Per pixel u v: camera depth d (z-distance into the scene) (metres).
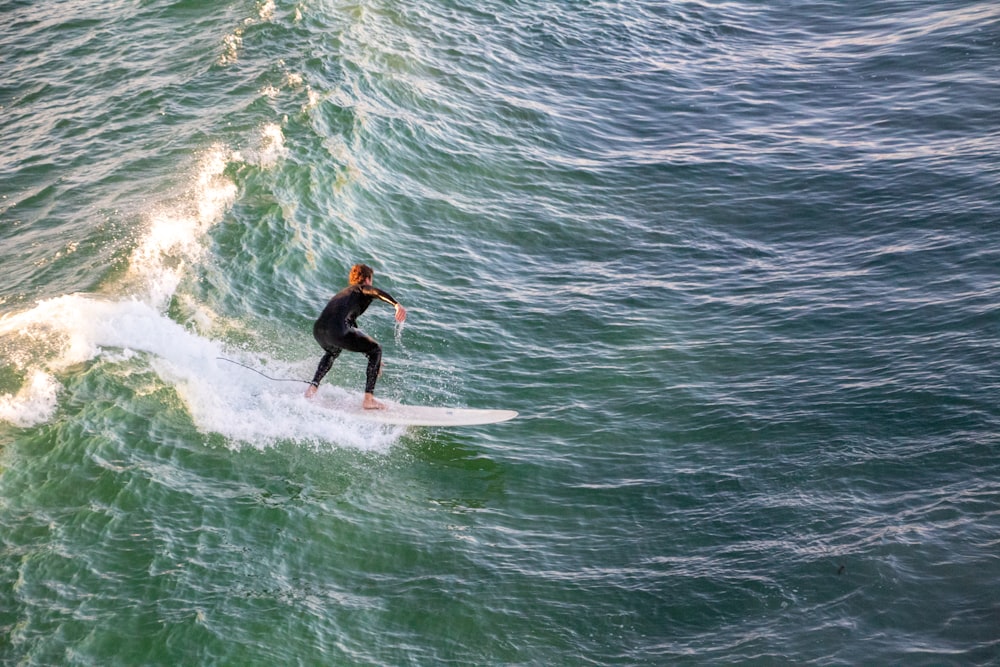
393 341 44.75
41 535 31.39
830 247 54.12
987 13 89.25
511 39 81.75
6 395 36.94
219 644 28.09
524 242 54.81
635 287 50.72
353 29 74.00
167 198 52.12
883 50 84.50
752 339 45.47
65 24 77.56
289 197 52.47
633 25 89.50
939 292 47.94
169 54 71.00
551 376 43.25
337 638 28.97
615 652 29.17
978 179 59.78
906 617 29.56
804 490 35.34
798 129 70.38
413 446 38.22
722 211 58.94
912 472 35.69
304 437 37.66
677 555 32.91
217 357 41.25
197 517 32.97
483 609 30.52
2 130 62.50
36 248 48.78
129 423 36.50
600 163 64.69
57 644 27.64
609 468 37.47
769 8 97.88
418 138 62.38
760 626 29.73
